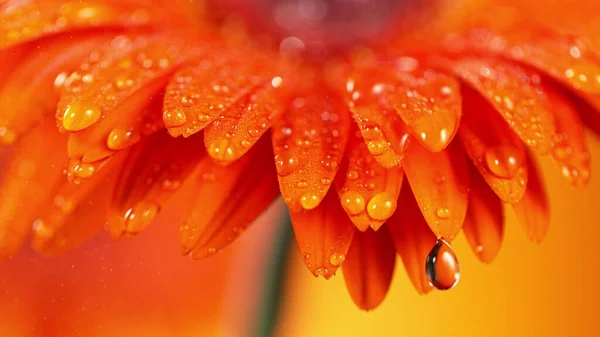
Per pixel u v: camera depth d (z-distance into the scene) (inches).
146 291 7.4
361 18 6.6
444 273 5.3
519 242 9.4
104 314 7.1
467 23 6.6
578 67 5.6
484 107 5.6
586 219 9.4
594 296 9.0
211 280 7.7
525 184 5.2
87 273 6.9
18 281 6.8
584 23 6.1
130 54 5.7
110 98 5.4
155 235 7.7
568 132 5.4
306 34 6.5
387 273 5.5
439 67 6.0
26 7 5.7
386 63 6.4
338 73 6.3
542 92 5.6
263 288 6.4
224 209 5.4
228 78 5.7
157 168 5.4
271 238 6.3
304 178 5.1
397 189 5.2
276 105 5.5
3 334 6.6
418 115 5.3
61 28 5.7
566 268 9.2
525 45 6.0
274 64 6.3
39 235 5.5
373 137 5.2
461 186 5.3
